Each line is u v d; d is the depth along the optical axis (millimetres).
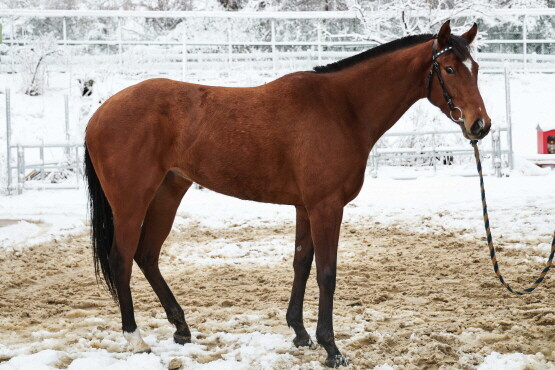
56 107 21375
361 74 4863
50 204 12773
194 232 10320
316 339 4863
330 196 4648
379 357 4730
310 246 4961
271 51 26656
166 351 4934
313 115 4684
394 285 6734
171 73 24516
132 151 4758
